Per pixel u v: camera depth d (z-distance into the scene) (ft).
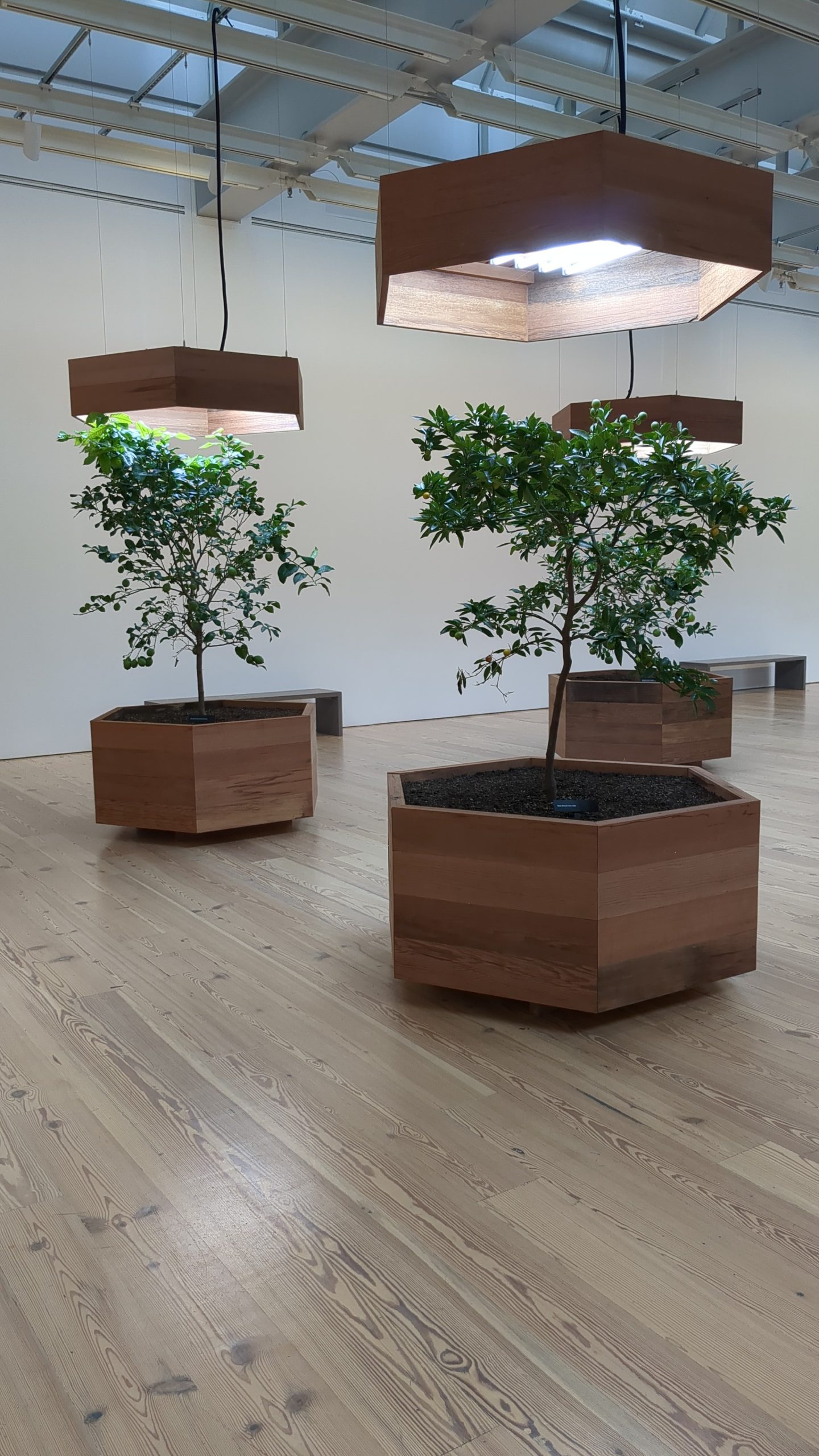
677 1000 8.79
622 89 7.86
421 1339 4.75
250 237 22.95
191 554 14.83
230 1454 4.14
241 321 22.94
